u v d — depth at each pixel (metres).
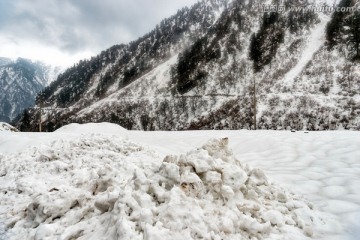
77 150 9.91
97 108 127.12
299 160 9.98
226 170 5.29
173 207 4.08
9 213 5.62
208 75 117.38
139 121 101.00
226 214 4.43
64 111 152.88
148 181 4.80
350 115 54.47
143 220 3.93
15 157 9.87
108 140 11.13
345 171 8.01
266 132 17.16
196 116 87.38
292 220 4.79
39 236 4.34
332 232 4.53
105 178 6.11
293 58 99.50
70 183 7.03
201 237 3.82
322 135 14.23
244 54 121.12
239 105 76.69
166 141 15.52
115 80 185.50
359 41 84.00
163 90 125.88
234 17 149.88
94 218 4.67
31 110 151.62
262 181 6.00
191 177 4.90
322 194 6.25
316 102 62.06
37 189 6.71
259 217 4.75
